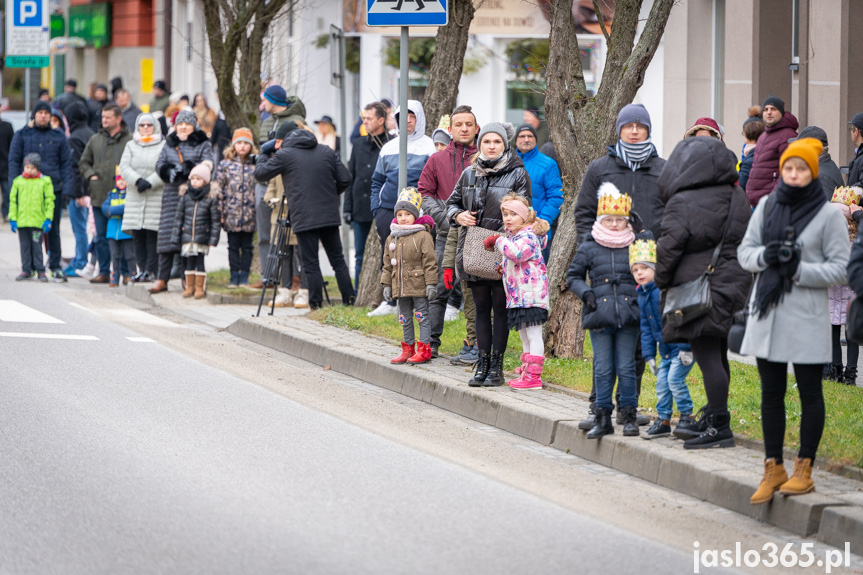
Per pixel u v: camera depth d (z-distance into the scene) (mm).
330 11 53906
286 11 39750
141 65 74625
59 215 36375
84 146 37438
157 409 18484
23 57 43562
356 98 54844
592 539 12625
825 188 22188
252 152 32156
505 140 19750
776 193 13797
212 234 31500
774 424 13844
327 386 21203
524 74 48594
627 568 11734
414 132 25812
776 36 38406
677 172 15312
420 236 21609
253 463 15344
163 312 30094
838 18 34531
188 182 31516
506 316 19891
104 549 11914
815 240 13539
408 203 21594
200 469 14977
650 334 16406
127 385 20312
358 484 14477
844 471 14672
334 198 28125
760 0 38281
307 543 12141
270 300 31250
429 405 20000
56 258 36125
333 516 13109
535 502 14008
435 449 16672
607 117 21938
